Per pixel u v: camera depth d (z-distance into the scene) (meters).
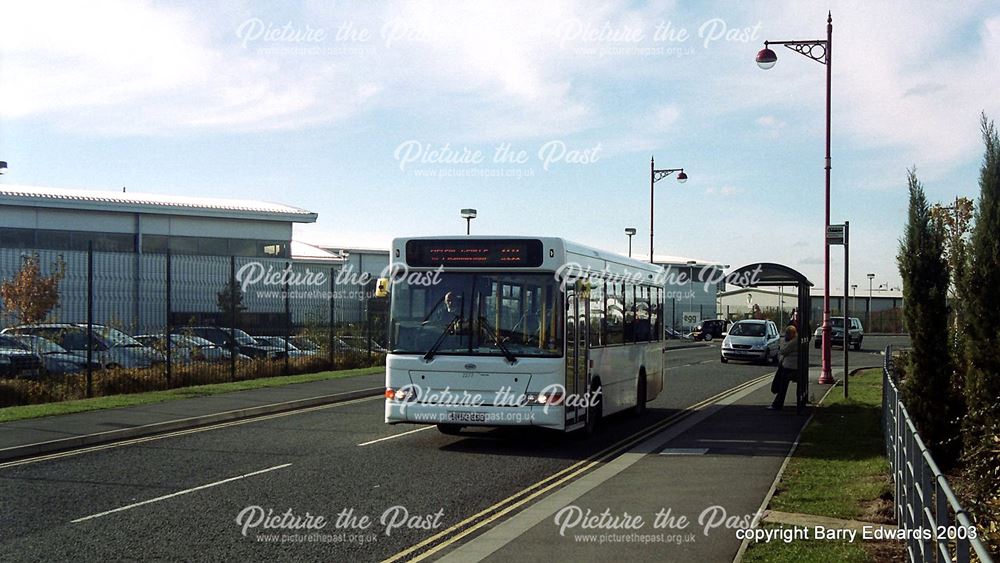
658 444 14.33
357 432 15.79
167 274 23.14
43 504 9.62
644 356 19.05
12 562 7.32
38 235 39.62
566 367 13.73
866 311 89.00
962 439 11.97
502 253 13.88
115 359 22.48
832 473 11.25
